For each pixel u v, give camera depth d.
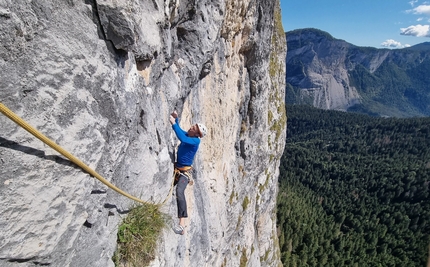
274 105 24.56
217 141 11.72
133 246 4.91
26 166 2.76
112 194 4.46
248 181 18.95
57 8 3.10
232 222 15.52
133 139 4.97
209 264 11.78
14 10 2.57
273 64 24.62
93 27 3.65
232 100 13.27
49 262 3.08
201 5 7.46
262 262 28.56
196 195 9.38
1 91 2.51
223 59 11.16
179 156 6.69
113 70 4.05
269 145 23.03
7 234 2.65
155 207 5.49
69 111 3.20
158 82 6.23
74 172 3.27
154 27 5.12
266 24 14.55
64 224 3.20
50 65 2.97
